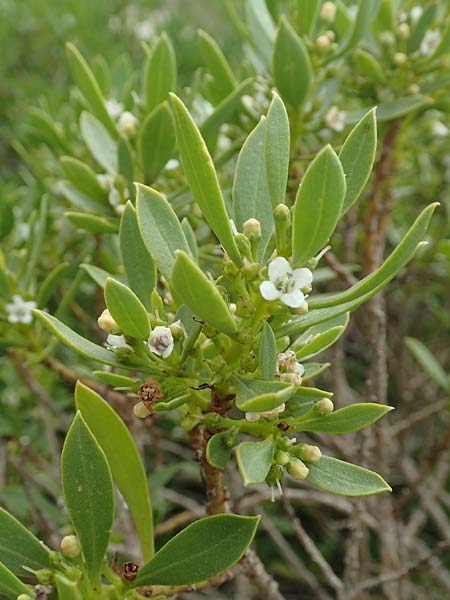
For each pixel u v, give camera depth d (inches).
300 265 4.3
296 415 5.0
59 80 17.5
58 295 9.9
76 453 4.5
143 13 18.9
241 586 11.8
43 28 18.2
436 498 13.5
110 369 8.2
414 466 13.8
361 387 14.6
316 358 11.4
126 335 4.6
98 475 4.5
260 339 4.3
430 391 13.6
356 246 12.2
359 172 4.6
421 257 11.7
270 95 8.2
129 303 4.3
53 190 10.3
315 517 13.5
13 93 17.8
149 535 5.5
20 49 18.4
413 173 12.0
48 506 9.9
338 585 8.6
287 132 4.5
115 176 7.4
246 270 4.3
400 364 12.2
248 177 4.9
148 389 4.6
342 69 8.9
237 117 8.4
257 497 8.9
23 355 9.0
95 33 17.2
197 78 8.7
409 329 14.4
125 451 5.3
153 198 4.5
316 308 4.4
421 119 10.4
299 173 8.2
